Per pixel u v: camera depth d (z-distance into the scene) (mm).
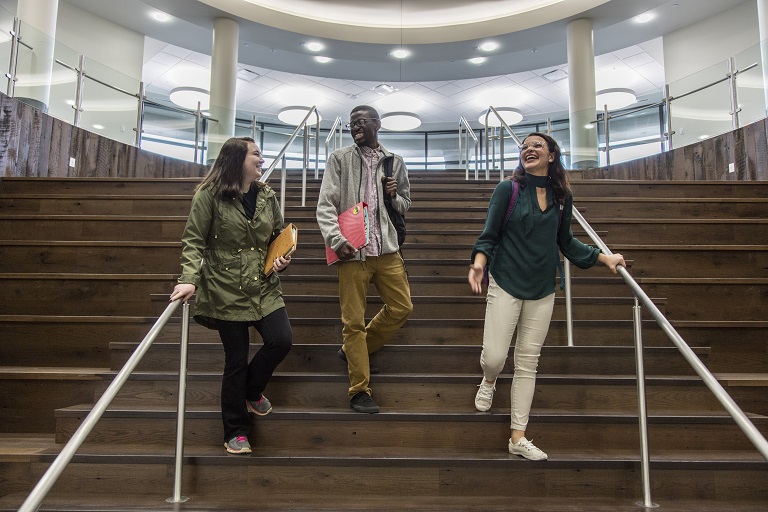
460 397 2547
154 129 6645
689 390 2533
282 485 2098
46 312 3223
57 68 5473
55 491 2088
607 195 4824
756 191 4648
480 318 3176
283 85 11320
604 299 3123
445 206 4859
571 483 2098
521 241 2197
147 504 1950
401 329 2986
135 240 3848
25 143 4777
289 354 2748
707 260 3617
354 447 2303
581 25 7793
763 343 3008
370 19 8617
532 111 12500
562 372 2750
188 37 8719
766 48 5328
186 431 2316
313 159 7789
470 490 2098
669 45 8422
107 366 2930
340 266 2416
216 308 2104
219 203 2180
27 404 2611
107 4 7855
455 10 8352
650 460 2090
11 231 3854
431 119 13016
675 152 6160
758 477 2096
